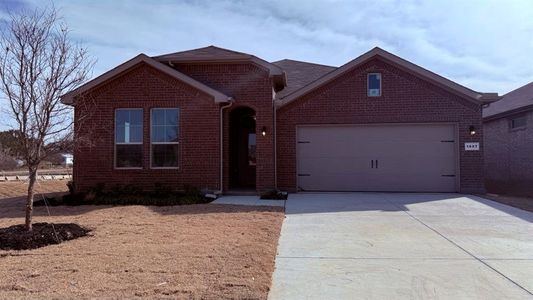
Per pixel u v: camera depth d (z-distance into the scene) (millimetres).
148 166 14180
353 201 12695
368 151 15570
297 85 18156
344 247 7051
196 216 9719
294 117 15727
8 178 27438
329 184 15633
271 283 5242
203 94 14109
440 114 15234
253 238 7383
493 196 13977
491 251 6770
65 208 11250
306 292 4980
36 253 6391
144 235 7645
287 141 15688
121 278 5195
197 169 14039
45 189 17922
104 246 6809
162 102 14242
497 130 20484
